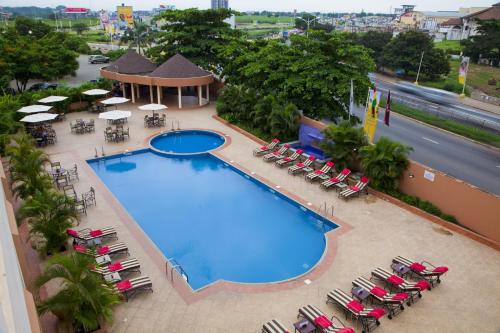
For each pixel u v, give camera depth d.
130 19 122.94
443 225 17.83
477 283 13.98
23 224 17.03
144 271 14.48
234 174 24.33
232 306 12.74
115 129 30.45
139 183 22.91
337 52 29.38
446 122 39.38
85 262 10.84
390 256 15.49
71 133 30.48
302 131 28.38
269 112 29.33
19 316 4.93
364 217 18.58
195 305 12.75
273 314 12.41
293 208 20.23
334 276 14.27
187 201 20.83
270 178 22.98
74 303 10.26
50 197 14.73
